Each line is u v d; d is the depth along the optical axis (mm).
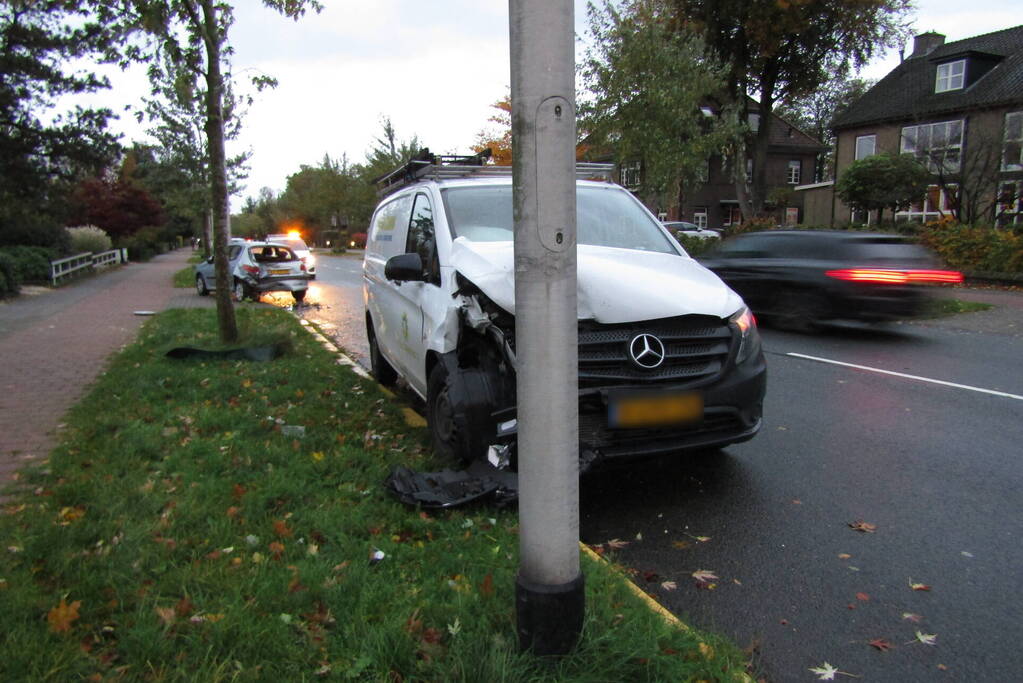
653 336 4023
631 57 21344
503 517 3766
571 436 2357
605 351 4020
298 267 17797
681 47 22062
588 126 22516
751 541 3861
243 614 2705
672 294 4176
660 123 21828
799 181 53625
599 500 4434
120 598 2838
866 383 7723
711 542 3854
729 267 12742
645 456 4035
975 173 27078
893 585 3398
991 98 31469
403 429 5523
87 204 43500
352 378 7461
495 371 4238
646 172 22938
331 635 2646
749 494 4520
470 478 4039
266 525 3580
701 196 51125
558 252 2234
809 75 38406
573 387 2336
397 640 2547
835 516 4188
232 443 4926
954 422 6145
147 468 4445
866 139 37594
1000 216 24859
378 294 6949
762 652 2857
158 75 14523
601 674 2389
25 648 2475
